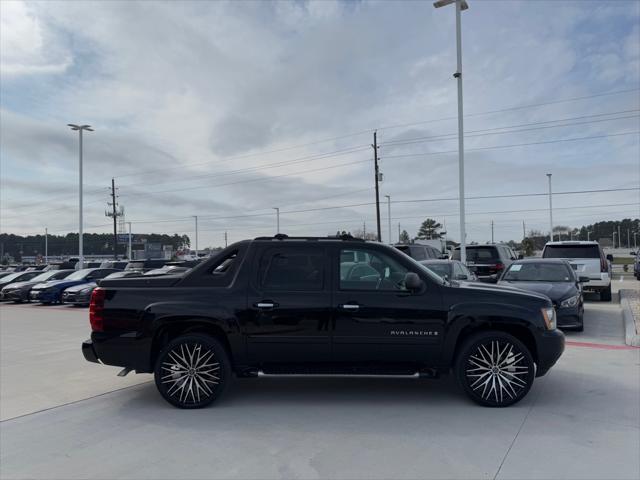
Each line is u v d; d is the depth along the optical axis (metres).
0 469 3.92
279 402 5.58
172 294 5.49
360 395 5.81
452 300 5.39
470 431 4.62
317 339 5.38
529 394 5.77
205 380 5.41
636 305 13.41
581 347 8.57
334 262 5.55
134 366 5.48
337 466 3.90
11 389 6.35
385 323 5.34
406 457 4.05
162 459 4.08
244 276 5.54
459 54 18.83
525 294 5.54
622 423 4.81
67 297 20.88
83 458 4.12
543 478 3.66
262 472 3.81
